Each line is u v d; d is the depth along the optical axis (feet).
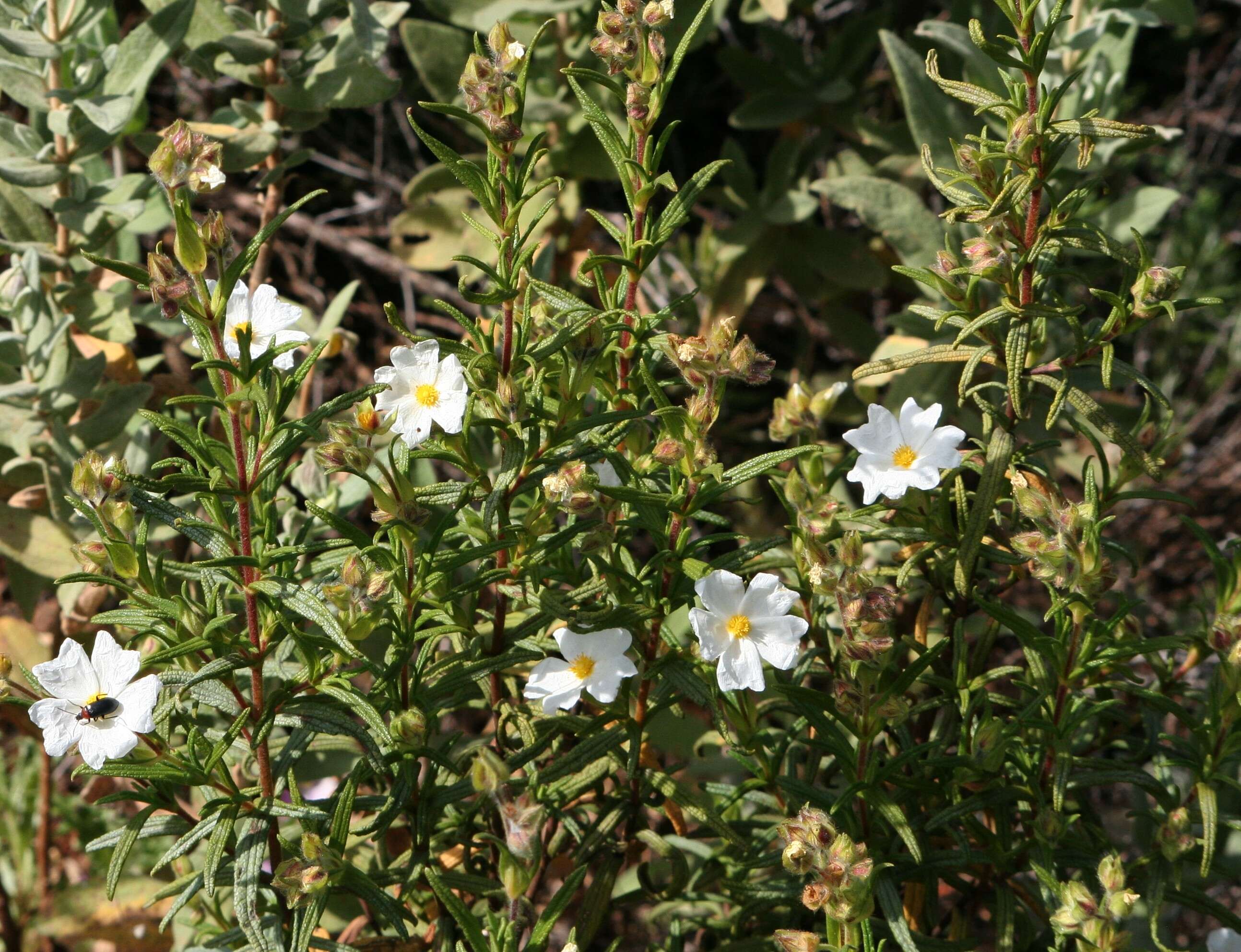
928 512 3.08
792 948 2.86
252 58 3.51
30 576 3.55
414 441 2.83
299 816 2.89
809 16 5.05
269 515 2.91
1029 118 2.89
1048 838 3.00
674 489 2.95
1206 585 4.21
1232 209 5.64
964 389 3.02
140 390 3.45
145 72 3.44
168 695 2.92
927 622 3.15
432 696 2.96
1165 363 5.33
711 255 4.49
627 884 3.45
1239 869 3.36
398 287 5.31
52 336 3.41
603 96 4.12
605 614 2.93
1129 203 3.76
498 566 2.99
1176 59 6.00
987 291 3.77
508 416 2.92
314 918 2.86
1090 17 3.72
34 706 2.79
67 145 3.46
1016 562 3.03
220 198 5.05
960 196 3.01
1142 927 3.34
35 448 3.50
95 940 3.53
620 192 5.34
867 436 2.92
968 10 4.13
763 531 4.22
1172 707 3.01
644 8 2.91
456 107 2.82
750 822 3.15
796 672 3.10
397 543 2.90
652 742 3.45
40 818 3.81
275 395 2.82
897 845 3.05
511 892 2.81
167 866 3.56
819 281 4.50
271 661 3.00
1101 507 3.08
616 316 3.00
